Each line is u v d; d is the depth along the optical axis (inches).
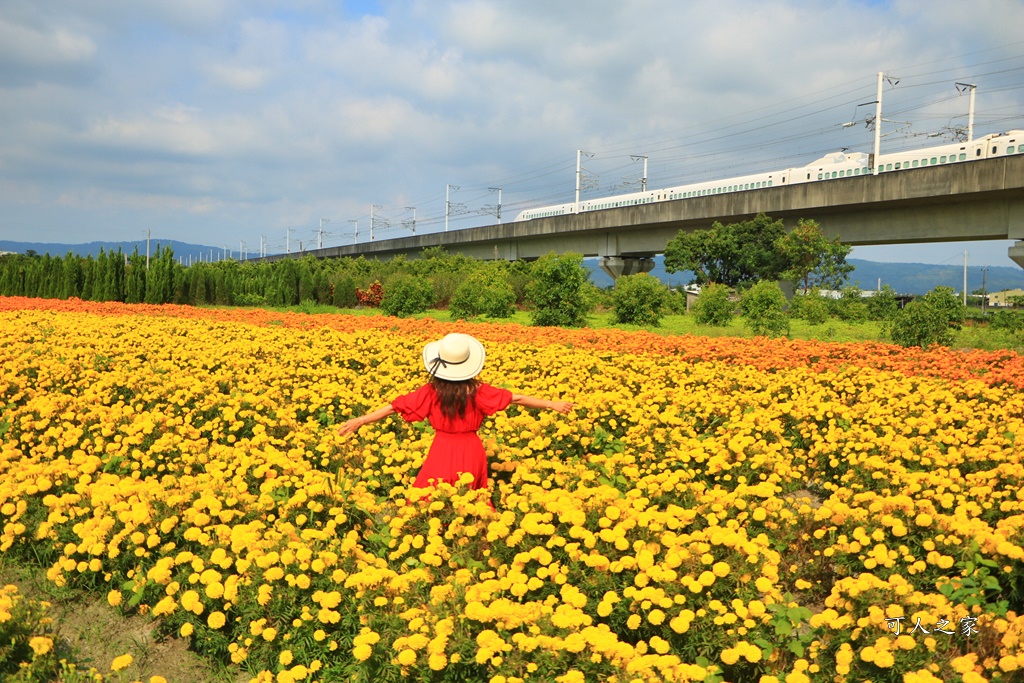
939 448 217.8
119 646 133.3
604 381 318.3
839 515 149.9
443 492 155.6
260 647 123.3
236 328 570.6
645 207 1674.5
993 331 722.2
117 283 1087.6
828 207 1305.4
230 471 179.2
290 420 242.2
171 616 133.7
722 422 255.1
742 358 426.9
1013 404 297.3
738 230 1414.9
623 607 122.2
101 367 341.4
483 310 946.1
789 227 1510.8
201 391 264.5
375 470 203.6
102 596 147.4
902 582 120.0
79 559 150.7
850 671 108.1
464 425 166.1
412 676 114.0
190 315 756.6
